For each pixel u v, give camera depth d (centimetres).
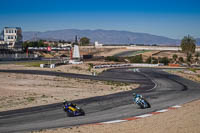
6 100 3341
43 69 8338
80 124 2144
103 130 1938
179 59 17012
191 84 5628
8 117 2411
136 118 2344
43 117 2408
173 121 2194
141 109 2775
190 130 1898
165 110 2709
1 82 5072
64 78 6172
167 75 7988
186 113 2528
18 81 5328
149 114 2512
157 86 5178
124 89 4638
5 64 10275
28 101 3275
